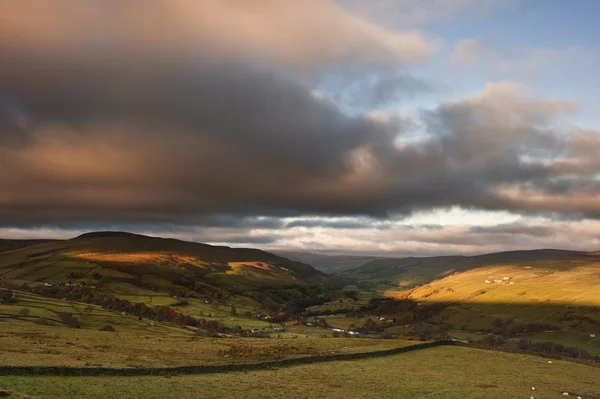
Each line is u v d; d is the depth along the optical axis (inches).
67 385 1959.9
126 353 2970.0
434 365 3417.8
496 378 2999.5
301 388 2356.1
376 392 2379.4
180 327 6973.4
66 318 5792.3
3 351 2556.6
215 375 2559.1
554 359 4047.7
